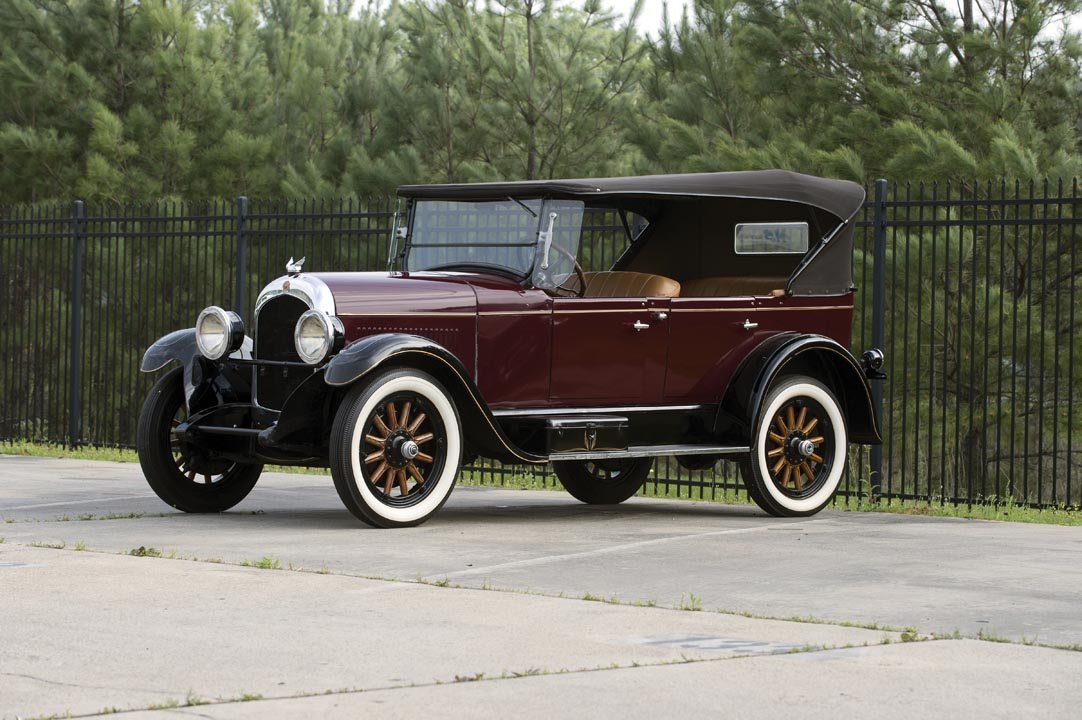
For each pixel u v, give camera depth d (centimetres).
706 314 1196
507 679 582
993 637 684
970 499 1312
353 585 812
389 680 579
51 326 1900
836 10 2206
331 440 1048
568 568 891
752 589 820
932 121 2070
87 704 538
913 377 1892
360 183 2500
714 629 696
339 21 3281
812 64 2272
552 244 1145
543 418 1136
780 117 2339
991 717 528
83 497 1305
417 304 1094
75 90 2780
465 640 661
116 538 1012
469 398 1086
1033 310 1783
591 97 2581
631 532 1082
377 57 3206
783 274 1282
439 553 948
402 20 2947
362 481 1052
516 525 1120
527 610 740
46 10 2891
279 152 2798
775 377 1215
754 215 1294
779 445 1220
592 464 1343
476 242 1177
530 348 1130
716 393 1212
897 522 1193
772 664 614
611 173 2595
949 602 783
